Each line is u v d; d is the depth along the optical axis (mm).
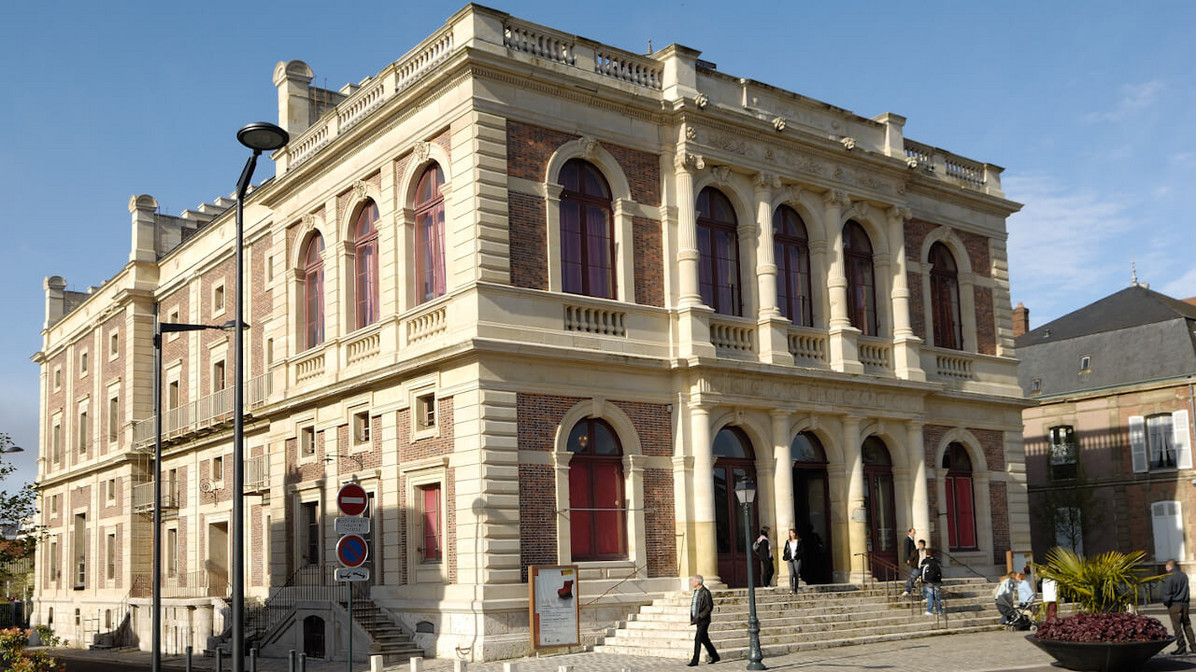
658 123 29594
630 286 28312
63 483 53562
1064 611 31891
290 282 33250
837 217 32438
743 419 29297
